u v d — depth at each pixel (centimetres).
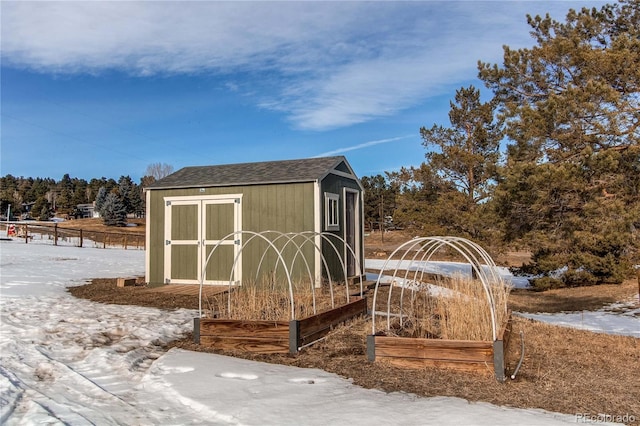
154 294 993
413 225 1902
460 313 590
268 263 1070
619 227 1023
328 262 1090
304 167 1145
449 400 404
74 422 361
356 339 630
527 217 1268
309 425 352
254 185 1092
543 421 356
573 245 1458
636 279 1475
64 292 1028
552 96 1131
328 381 458
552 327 805
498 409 383
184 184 1147
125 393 439
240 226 1099
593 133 1123
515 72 1464
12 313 765
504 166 1259
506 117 1310
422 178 1912
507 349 570
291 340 566
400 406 389
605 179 1109
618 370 532
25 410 389
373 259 2914
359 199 1341
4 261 1678
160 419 374
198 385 445
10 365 507
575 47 1250
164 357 543
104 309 825
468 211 1727
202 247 1130
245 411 379
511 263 2628
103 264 1783
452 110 1936
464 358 487
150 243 1177
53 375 488
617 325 971
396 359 512
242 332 586
